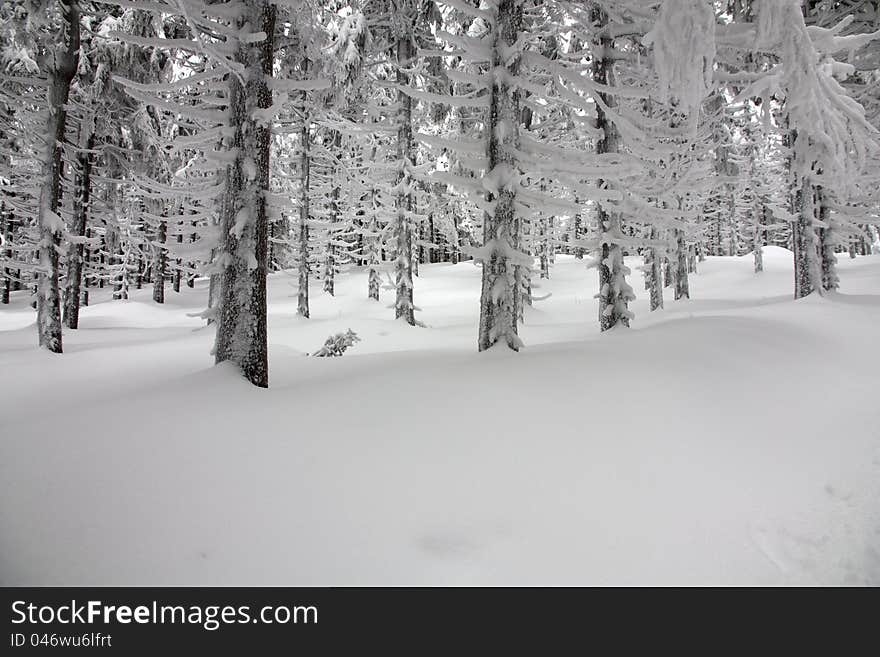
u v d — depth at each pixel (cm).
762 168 2953
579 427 478
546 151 782
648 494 385
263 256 662
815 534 337
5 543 298
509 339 743
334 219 2841
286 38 907
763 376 698
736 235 4634
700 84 521
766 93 672
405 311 1742
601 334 1018
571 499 373
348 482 380
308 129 2109
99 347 1444
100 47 1507
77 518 323
